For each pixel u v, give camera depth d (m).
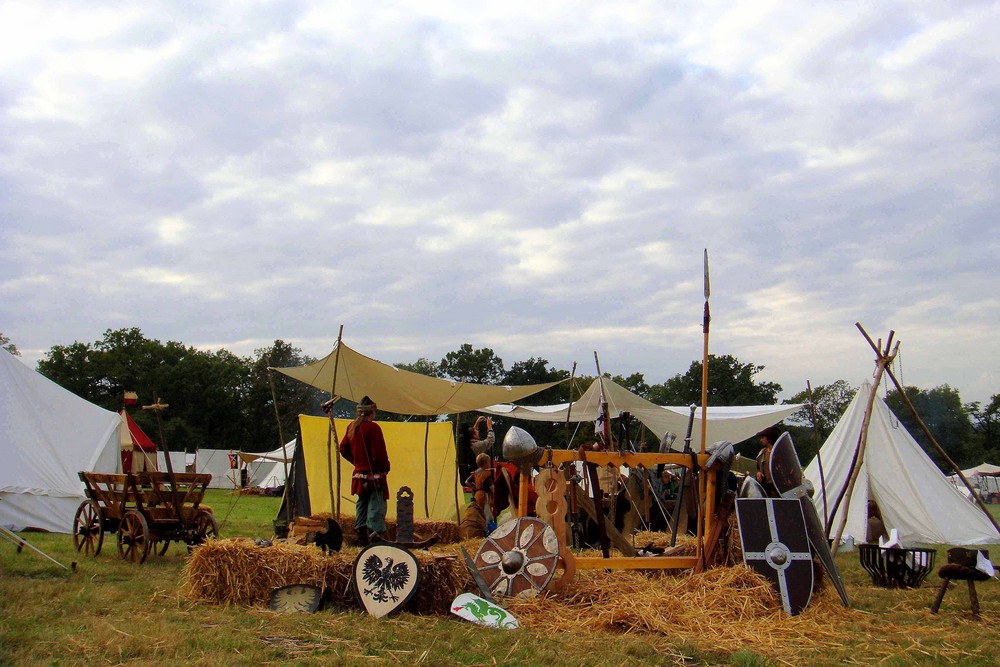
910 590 8.27
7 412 12.74
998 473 54.12
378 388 12.29
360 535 8.52
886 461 14.08
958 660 5.33
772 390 71.75
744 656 5.19
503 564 6.81
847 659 5.35
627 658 5.08
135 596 6.76
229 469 44.06
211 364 74.25
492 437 14.58
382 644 5.23
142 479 9.47
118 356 74.81
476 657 4.95
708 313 8.01
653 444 33.78
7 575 7.66
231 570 6.52
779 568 6.91
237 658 4.75
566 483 7.43
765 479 9.60
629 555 8.01
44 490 12.55
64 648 4.87
